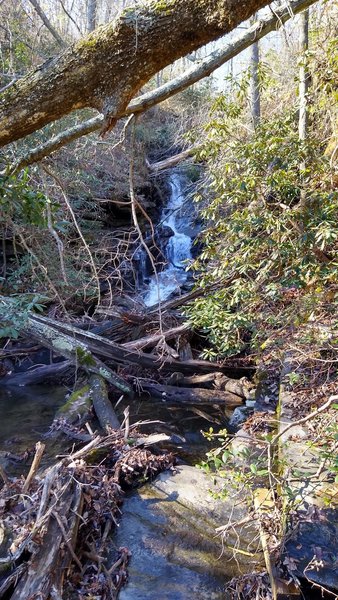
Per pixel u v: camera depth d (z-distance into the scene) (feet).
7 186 7.47
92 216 27.43
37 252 19.43
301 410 11.87
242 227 13.84
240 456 9.41
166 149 35.88
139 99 6.91
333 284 13.07
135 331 22.13
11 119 4.86
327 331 12.68
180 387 19.60
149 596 8.53
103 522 10.47
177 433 15.88
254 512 9.25
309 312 13.35
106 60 4.38
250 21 17.44
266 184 13.79
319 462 8.68
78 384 18.88
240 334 19.06
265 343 14.97
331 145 16.30
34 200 8.11
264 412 14.88
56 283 20.93
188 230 32.68
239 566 9.05
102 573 9.04
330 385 12.35
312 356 12.89
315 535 7.83
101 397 17.10
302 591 7.36
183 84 7.00
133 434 13.67
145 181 32.91
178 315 22.08
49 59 4.79
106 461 12.48
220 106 15.87
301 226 13.09
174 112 37.29
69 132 7.30
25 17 22.12
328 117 17.74
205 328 16.87
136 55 4.28
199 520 10.43
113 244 28.37
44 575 7.99
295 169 14.19
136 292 27.86
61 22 30.83
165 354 20.43
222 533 9.36
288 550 7.68
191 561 9.38
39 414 17.47
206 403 18.66
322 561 7.38
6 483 10.36
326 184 13.93
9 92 4.85
